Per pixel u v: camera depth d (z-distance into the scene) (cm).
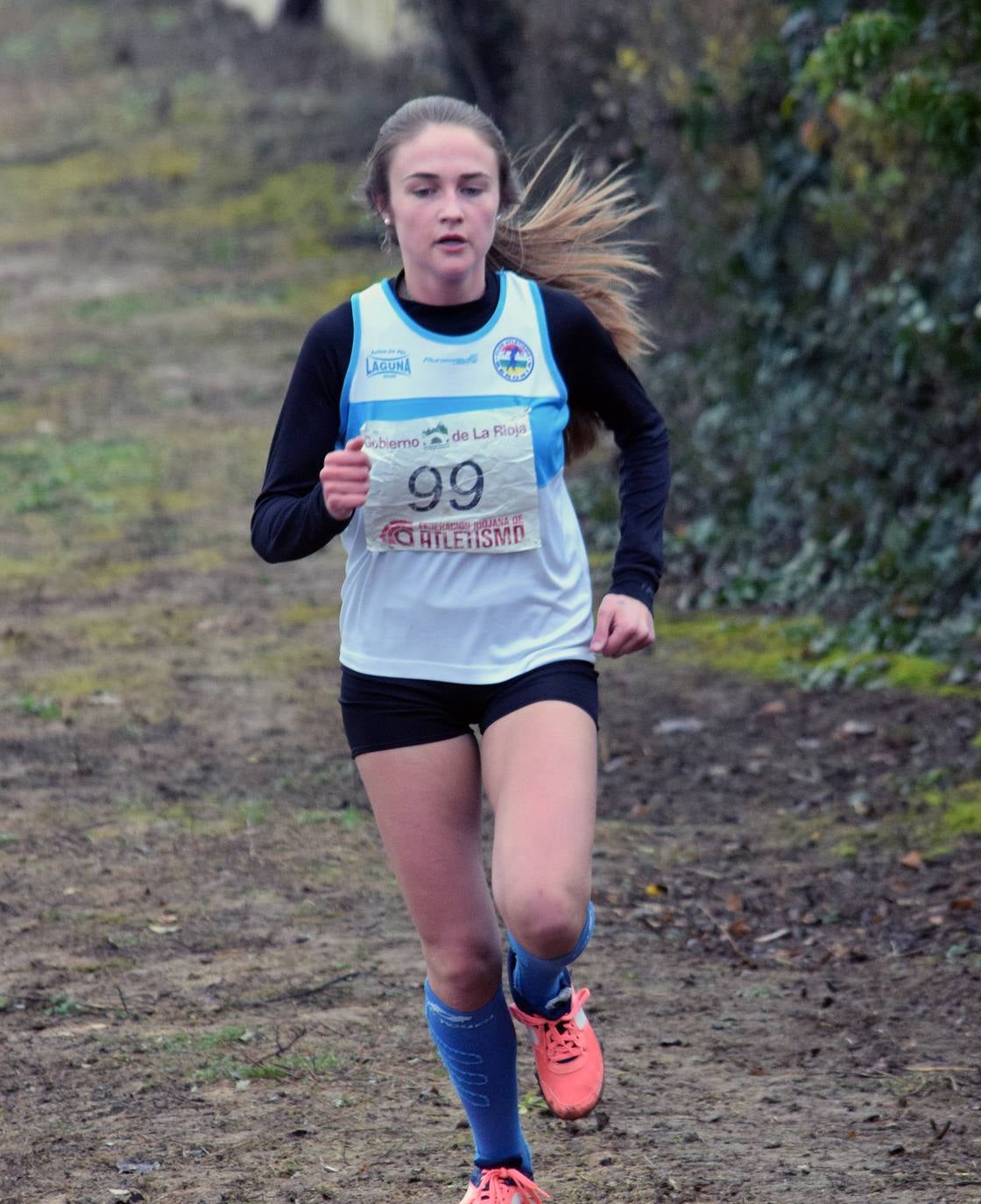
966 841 2238
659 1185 1396
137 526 4084
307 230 7475
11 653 3198
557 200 1365
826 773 2542
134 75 10975
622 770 2606
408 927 2025
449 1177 1420
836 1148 1462
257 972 1891
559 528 1261
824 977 1881
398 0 8044
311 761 2650
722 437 3975
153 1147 1488
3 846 2303
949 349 3297
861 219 3538
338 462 1141
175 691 2978
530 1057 1706
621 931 2022
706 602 3447
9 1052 1692
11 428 4969
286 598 3572
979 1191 1372
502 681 1230
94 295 6662
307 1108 1561
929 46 2980
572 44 4944
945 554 3200
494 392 1224
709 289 4209
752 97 3866
